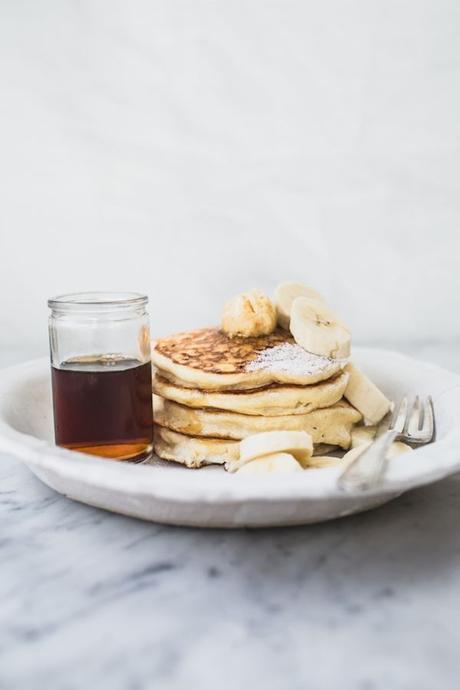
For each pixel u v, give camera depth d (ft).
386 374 1.82
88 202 2.48
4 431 1.34
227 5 2.35
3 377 1.67
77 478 1.20
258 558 1.24
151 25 2.37
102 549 1.27
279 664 1.04
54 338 1.51
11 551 1.27
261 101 2.41
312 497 1.15
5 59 2.39
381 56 2.36
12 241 2.50
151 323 2.56
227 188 2.47
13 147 2.44
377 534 1.30
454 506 1.39
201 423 1.54
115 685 1.01
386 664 1.04
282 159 2.44
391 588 1.17
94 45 2.38
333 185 2.45
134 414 1.50
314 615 1.12
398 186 2.44
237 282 2.53
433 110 2.39
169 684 1.01
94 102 2.42
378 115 2.40
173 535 1.30
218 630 1.10
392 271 2.50
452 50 2.35
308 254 2.50
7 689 1.01
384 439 1.35
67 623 1.11
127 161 2.45
